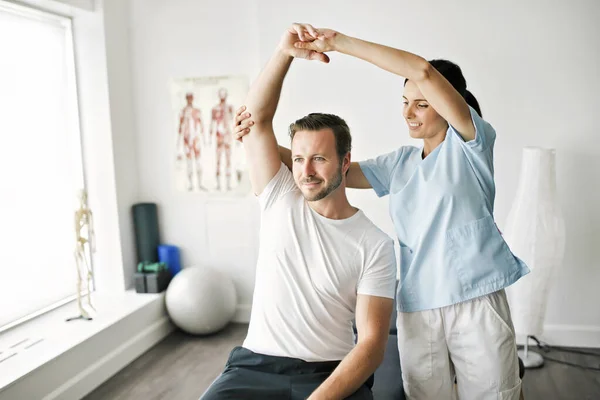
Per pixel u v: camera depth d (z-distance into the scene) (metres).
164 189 3.51
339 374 1.30
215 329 3.21
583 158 2.85
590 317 2.95
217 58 3.31
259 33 3.12
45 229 3.01
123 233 3.33
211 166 3.41
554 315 3.00
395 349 2.12
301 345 1.44
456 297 1.50
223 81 3.32
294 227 1.47
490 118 2.92
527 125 2.88
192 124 3.40
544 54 2.81
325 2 3.02
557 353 2.91
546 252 2.61
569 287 2.95
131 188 3.43
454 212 1.48
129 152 3.42
